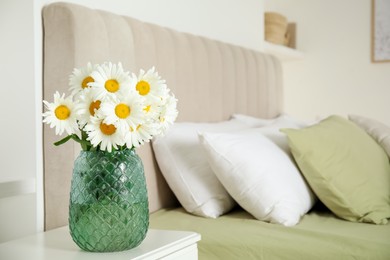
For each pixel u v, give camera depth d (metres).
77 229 1.17
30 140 1.56
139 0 2.10
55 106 1.16
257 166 1.73
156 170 1.91
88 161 1.17
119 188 1.17
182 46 2.15
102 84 1.13
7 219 1.59
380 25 3.95
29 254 1.19
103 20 1.67
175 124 1.97
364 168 1.94
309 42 4.23
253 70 2.87
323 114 4.20
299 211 1.71
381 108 3.98
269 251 1.48
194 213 1.81
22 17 1.56
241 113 2.72
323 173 1.81
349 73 4.09
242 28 3.06
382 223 1.73
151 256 1.16
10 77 1.58
